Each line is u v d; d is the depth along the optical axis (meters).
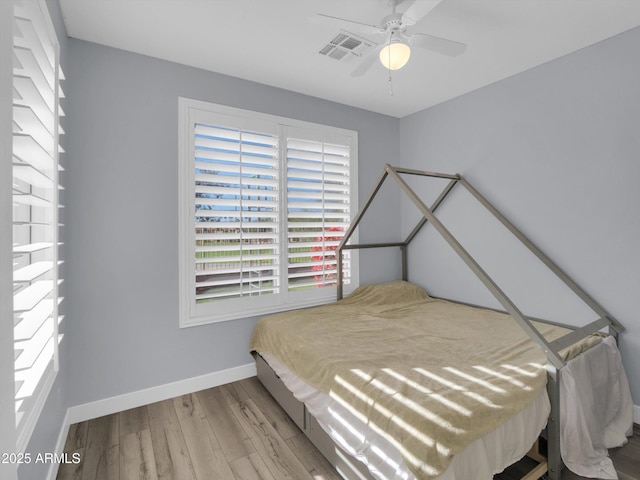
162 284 2.52
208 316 2.71
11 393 0.84
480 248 3.12
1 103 0.80
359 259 3.60
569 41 2.30
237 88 2.83
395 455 1.34
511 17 2.04
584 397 1.75
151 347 2.48
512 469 1.74
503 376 1.64
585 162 2.39
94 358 2.28
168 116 2.54
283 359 2.25
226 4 1.92
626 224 2.21
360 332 2.37
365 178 3.62
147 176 2.46
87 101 2.25
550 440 1.65
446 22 2.08
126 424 2.19
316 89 3.08
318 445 1.88
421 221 3.59
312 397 1.92
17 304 1.11
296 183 3.13
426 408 1.35
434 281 3.58
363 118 3.59
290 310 3.13
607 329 2.29
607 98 2.27
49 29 1.43
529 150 2.71
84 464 1.82
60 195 2.00
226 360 2.81
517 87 2.78
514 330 2.42
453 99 3.30
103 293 2.31
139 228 2.43
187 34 2.21
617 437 1.93
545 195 2.62
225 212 2.75
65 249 2.15
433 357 1.91
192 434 2.09
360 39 1.97
